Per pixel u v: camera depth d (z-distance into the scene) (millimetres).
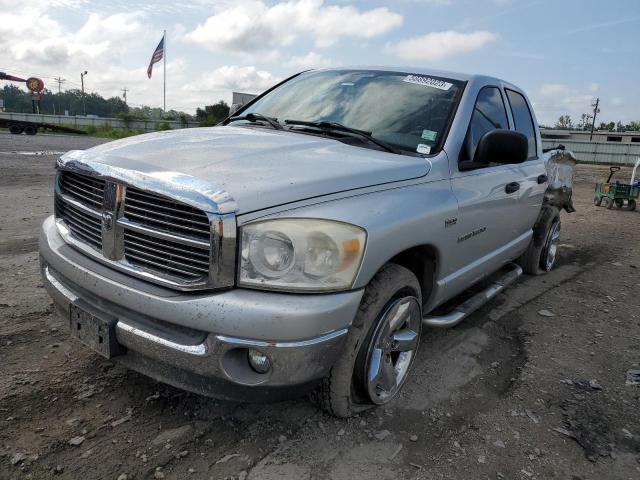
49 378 2959
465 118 3420
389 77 3760
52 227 2930
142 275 2324
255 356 2238
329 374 2535
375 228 2402
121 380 2984
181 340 2223
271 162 2510
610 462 2650
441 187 3045
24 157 15297
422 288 3229
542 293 5285
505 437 2779
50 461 2316
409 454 2576
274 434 2625
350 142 3125
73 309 2578
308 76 4184
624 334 4332
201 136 3020
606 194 12625
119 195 2369
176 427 2621
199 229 2152
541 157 4922
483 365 3598
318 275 2225
